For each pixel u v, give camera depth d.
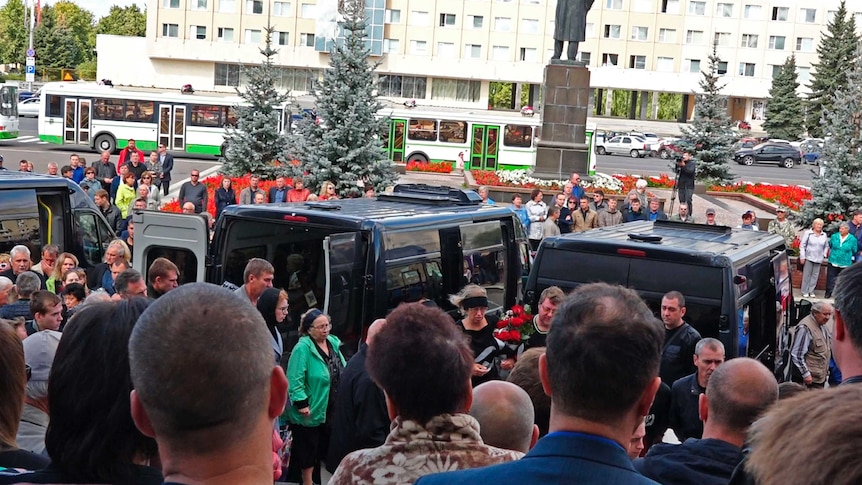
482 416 4.22
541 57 94.50
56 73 111.38
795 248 25.42
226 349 2.18
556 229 21.09
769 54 98.31
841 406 1.63
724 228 12.17
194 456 2.19
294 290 10.28
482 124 47.03
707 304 9.52
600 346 2.60
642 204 23.45
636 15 97.19
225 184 23.58
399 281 10.21
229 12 92.88
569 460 2.49
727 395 4.32
